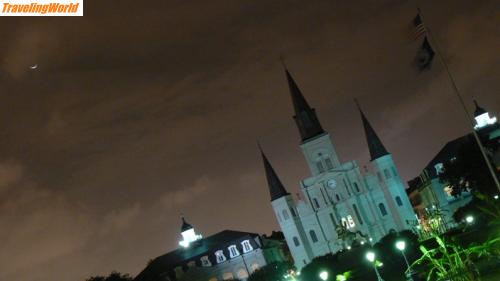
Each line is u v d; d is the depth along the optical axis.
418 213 161.12
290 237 144.62
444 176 95.44
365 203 142.62
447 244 27.58
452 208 129.62
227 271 141.12
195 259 142.00
